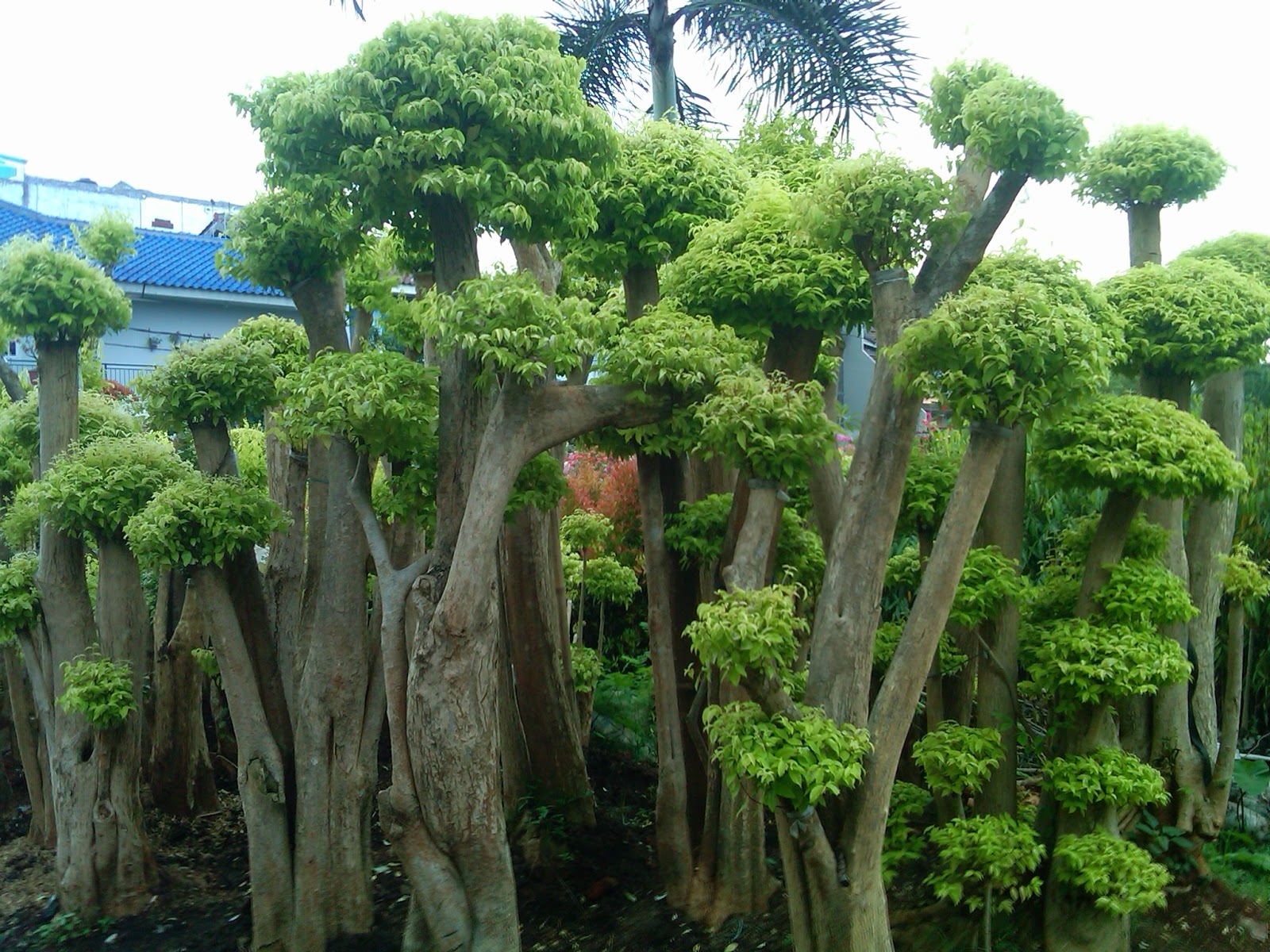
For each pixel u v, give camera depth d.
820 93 9.96
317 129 4.90
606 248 6.39
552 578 7.93
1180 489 4.99
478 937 5.18
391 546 6.75
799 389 5.20
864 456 4.54
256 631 6.46
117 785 6.90
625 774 8.75
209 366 6.67
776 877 6.31
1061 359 4.02
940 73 4.70
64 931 6.61
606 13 10.36
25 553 7.54
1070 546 6.28
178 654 8.50
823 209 4.58
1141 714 6.34
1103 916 5.25
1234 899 6.13
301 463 7.38
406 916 6.32
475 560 4.96
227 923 6.58
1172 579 5.32
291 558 7.41
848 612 4.51
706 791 6.57
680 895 6.04
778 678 4.21
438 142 4.68
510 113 4.75
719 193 6.48
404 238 5.68
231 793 9.19
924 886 5.93
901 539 8.98
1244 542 7.86
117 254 7.60
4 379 8.10
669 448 5.52
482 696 5.14
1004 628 5.43
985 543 5.73
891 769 4.47
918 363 4.19
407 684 5.27
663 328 5.04
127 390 14.11
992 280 5.20
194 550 5.98
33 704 8.38
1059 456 5.11
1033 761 7.39
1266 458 7.92
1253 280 6.29
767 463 4.66
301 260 6.08
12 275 6.69
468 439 5.35
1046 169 4.39
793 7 9.73
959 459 6.61
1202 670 6.64
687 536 6.07
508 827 7.26
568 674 7.86
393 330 6.25
